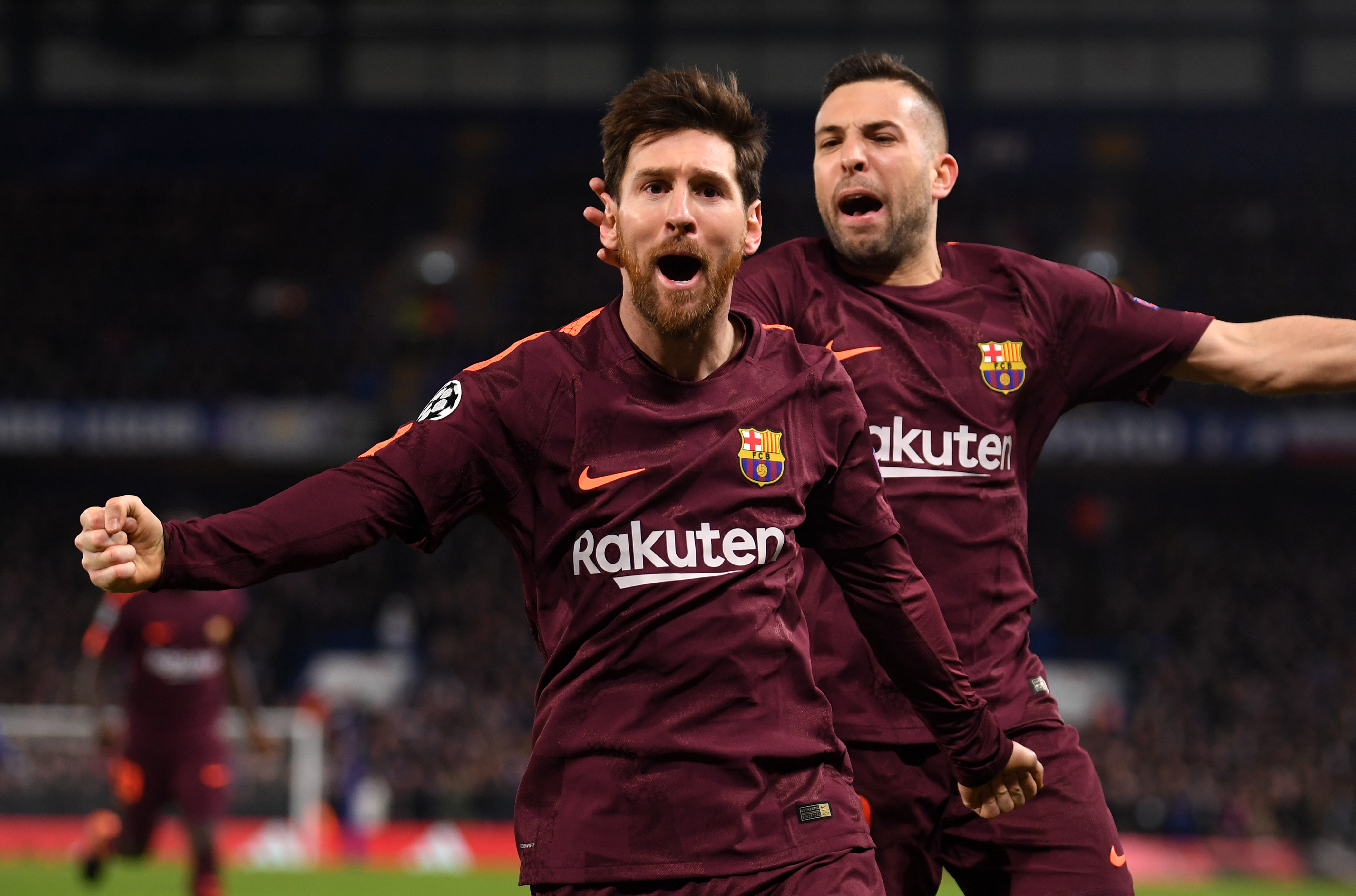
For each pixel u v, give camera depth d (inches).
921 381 319.3
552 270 2965.1
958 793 317.1
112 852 757.3
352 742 1517.0
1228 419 2458.2
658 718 228.7
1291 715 2103.8
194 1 3031.5
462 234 3014.3
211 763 746.2
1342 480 2669.8
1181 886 1208.2
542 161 3085.6
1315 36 2928.2
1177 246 2901.1
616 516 231.6
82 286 2866.6
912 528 314.7
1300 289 2824.8
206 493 2876.5
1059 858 308.2
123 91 3063.5
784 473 240.7
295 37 3075.8
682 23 3038.9
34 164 3056.1
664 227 228.5
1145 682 2239.2
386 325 2851.9
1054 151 3002.0
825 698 250.2
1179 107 2972.4
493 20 3070.9
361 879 1023.0
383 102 3088.1
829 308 327.6
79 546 202.7
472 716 2012.8
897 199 322.7
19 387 2620.6
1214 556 2635.3
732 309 256.7
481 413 233.5
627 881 226.1
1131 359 333.1
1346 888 1249.4
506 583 2517.2
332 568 2511.1
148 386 2630.4
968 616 315.6
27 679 2140.7
